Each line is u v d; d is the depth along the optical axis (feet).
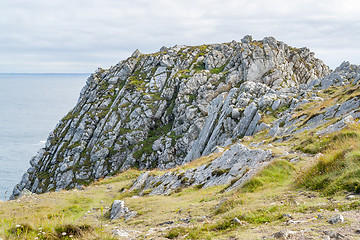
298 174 48.98
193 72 355.77
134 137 300.61
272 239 22.98
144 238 35.65
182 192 74.08
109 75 430.20
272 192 44.06
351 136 59.88
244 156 75.00
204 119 269.85
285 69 297.53
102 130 322.14
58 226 37.09
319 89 211.41
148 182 99.76
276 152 69.46
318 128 94.73
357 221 23.71
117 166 282.36
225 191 58.75
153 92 352.08
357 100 98.63
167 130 306.14
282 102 181.16
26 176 310.24
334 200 32.14
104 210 72.64
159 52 457.27
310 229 23.77
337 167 40.34
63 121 370.12
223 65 357.00
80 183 272.10
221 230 31.19
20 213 75.92
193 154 224.74
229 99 222.28
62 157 313.53
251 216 32.73
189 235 31.40
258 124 165.07
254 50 299.58
